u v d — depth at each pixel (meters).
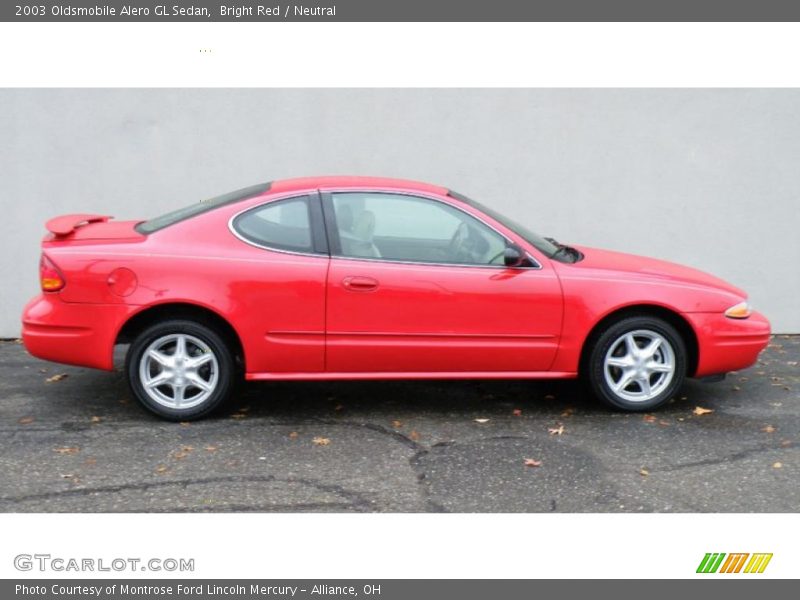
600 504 4.96
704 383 7.25
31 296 8.29
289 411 6.40
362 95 8.32
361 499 4.98
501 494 5.07
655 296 6.27
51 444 5.68
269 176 8.36
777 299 8.77
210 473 5.28
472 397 6.81
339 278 5.99
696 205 8.63
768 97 8.52
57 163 8.16
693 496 5.08
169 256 5.93
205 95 8.21
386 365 6.14
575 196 8.56
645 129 8.50
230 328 6.12
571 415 6.41
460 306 6.09
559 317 6.18
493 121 8.42
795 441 5.95
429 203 6.16
